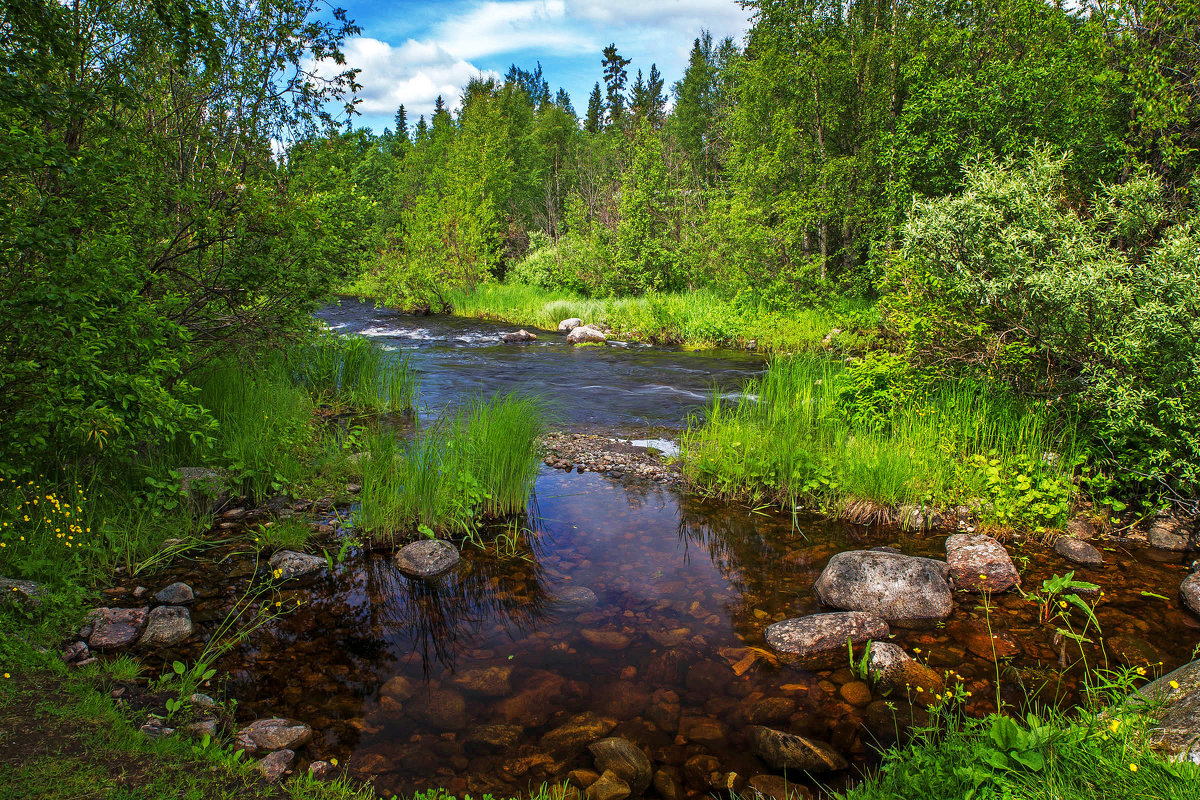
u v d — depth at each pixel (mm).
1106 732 2820
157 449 6434
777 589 5074
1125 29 9445
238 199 6863
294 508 6293
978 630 4398
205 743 3053
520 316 22734
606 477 7688
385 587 5062
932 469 6562
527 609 4766
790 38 19297
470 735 3396
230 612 4531
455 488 6250
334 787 2920
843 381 8422
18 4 4383
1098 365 6066
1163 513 5887
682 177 34125
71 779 2701
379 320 22547
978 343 7328
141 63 6984
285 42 8727
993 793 2559
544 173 49188
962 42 15117
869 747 3297
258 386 8570
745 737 3391
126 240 5371
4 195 4312
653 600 4898
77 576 4578
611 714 3582
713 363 14750
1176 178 8859
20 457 4723
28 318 4055
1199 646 4094
